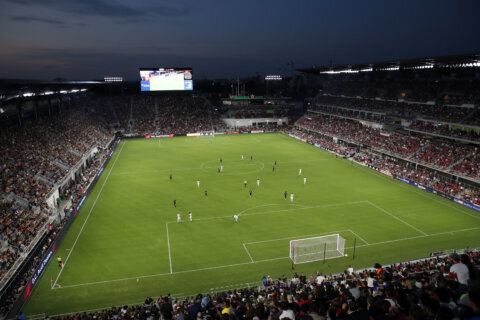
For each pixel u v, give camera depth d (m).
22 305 29.92
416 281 15.98
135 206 52.41
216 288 32.56
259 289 30.62
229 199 55.25
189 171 71.81
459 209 50.94
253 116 128.75
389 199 55.12
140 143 102.44
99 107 122.00
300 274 34.53
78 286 32.81
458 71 86.38
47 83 63.16
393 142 79.31
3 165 51.53
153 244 40.72
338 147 90.81
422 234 42.94
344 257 37.56
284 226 45.28
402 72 104.19
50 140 71.38
